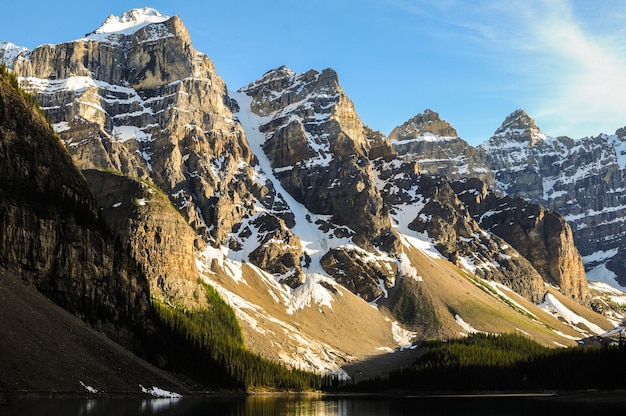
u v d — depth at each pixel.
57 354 154.75
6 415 115.12
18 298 163.75
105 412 130.12
